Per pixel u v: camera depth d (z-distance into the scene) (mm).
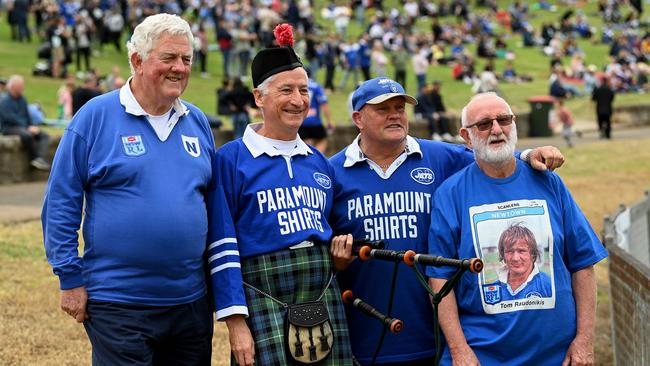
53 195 4332
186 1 43219
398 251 4523
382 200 4875
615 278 7160
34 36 36969
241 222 4547
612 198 15992
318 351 4426
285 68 4570
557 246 4637
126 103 4379
